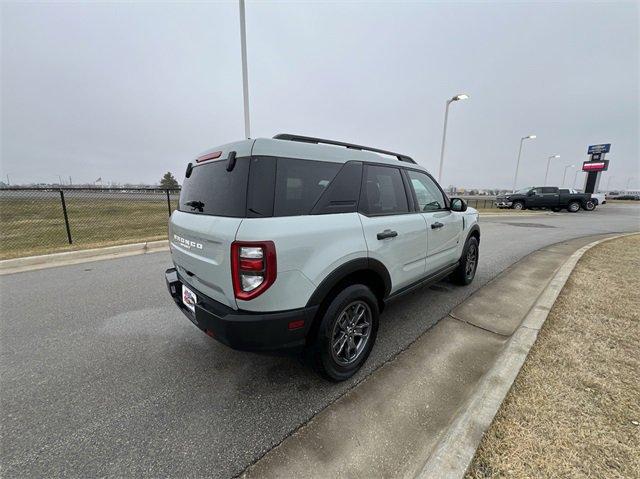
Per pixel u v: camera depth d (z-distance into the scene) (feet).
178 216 8.94
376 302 8.65
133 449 5.93
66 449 5.92
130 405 7.13
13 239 26.27
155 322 11.33
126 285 15.28
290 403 7.20
